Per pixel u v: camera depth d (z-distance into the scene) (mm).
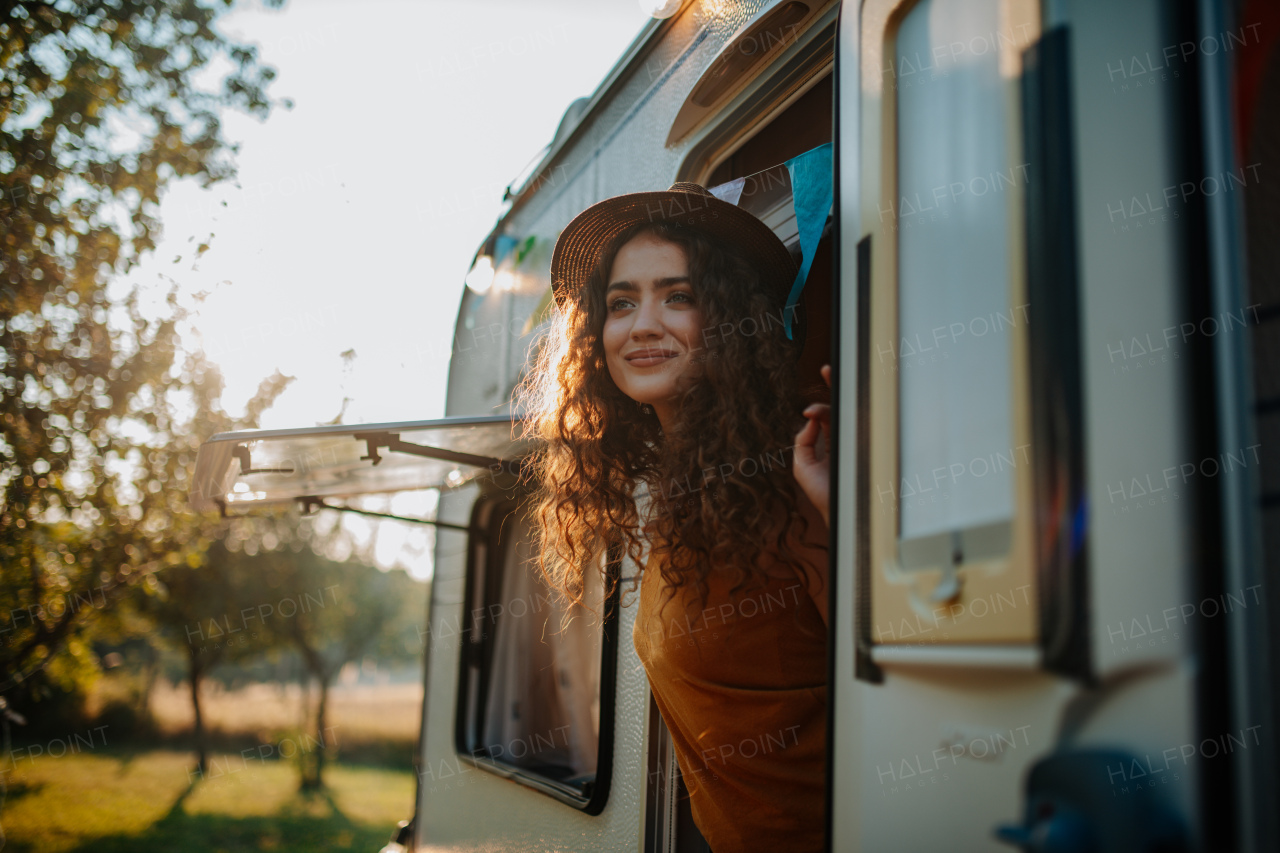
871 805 1014
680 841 1994
